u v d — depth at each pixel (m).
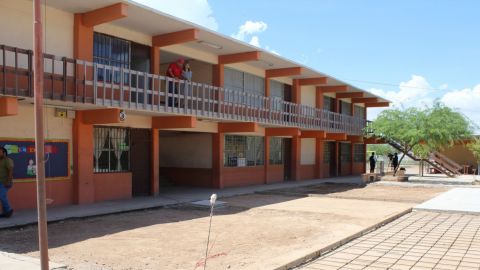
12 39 12.38
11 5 12.36
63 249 8.52
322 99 30.98
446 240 9.67
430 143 27.95
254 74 23.48
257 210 14.44
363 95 33.97
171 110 15.51
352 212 13.89
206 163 21.50
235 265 7.38
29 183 12.92
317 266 7.51
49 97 11.59
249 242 9.29
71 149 14.11
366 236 10.22
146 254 8.14
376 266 7.48
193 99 16.77
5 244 8.89
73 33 13.98
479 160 36.09
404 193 20.45
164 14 14.37
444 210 13.93
